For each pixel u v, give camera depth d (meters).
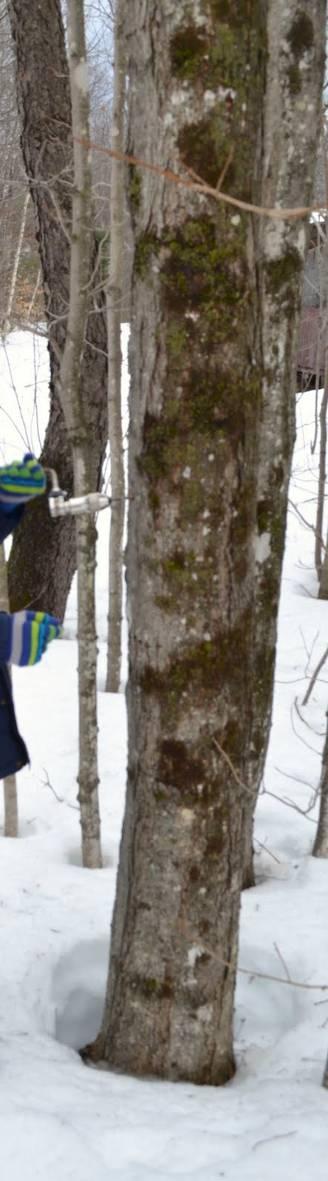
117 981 3.11
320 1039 3.46
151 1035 3.06
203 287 2.49
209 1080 3.11
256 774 4.37
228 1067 3.20
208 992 3.02
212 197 2.45
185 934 2.93
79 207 3.99
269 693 4.29
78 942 3.92
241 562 2.69
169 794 2.82
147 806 2.87
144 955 3.01
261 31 2.47
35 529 7.99
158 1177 2.48
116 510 6.78
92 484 4.25
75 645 8.15
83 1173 2.49
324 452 10.45
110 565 6.96
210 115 2.42
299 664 8.30
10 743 2.86
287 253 3.89
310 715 7.11
